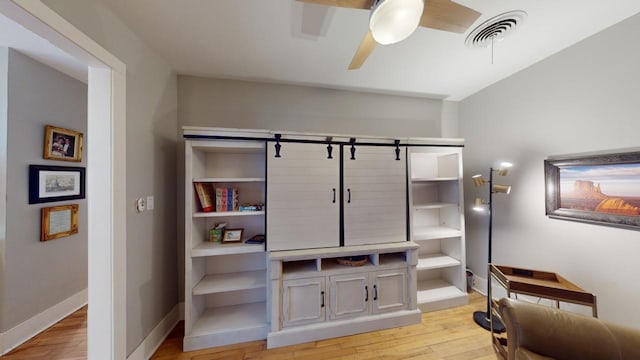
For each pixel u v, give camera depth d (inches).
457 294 97.7
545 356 42.8
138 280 66.6
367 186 87.8
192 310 76.2
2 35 69.2
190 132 74.4
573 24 66.7
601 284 69.7
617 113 66.0
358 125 107.6
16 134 76.7
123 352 59.2
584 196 72.9
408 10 38.7
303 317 77.6
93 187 55.9
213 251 76.3
